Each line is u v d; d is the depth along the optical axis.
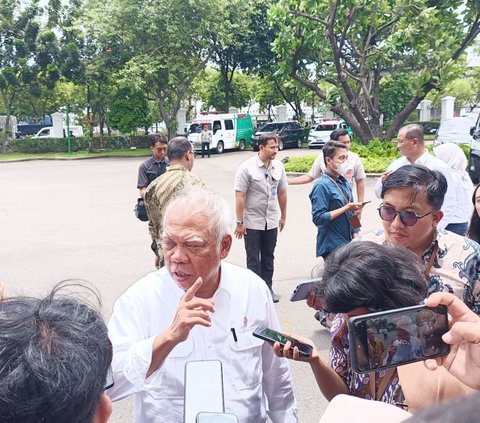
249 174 5.45
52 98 34.06
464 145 15.81
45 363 0.99
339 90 17.81
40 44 30.41
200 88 36.16
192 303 1.80
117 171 20.92
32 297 1.22
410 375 1.66
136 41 28.94
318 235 4.91
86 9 29.64
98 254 7.99
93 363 1.07
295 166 17.00
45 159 28.20
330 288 1.66
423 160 4.87
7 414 0.96
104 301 5.93
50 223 10.43
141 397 2.06
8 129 32.19
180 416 1.99
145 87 30.30
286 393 2.27
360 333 1.42
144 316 2.10
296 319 5.22
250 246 5.60
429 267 2.31
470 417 0.62
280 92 35.88
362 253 1.69
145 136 33.41
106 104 31.94
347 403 1.22
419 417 0.66
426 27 15.41
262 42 31.19
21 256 7.96
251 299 2.15
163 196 4.53
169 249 2.02
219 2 28.30
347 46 18.84
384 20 16.80
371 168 15.44
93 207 12.20
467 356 1.47
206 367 1.50
